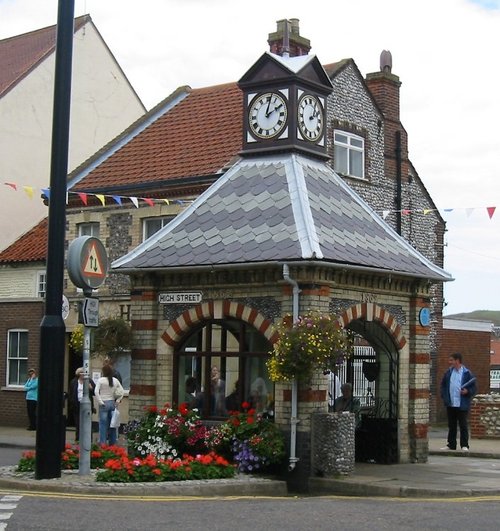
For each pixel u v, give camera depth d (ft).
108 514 40.55
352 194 69.00
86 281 52.90
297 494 56.13
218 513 41.98
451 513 43.70
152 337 64.44
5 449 81.97
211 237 63.52
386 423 65.72
